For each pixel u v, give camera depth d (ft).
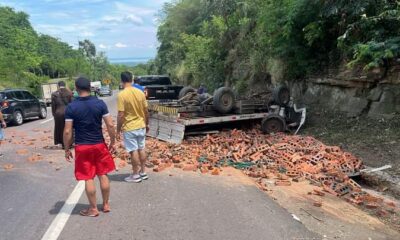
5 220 18.33
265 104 42.83
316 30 42.01
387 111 35.29
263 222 18.19
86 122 18.08
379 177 25.99
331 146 32.55
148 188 23.17
